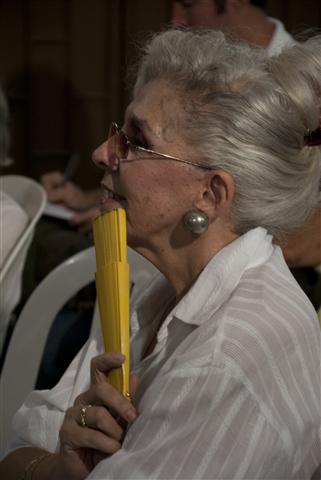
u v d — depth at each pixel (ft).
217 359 4.09
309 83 4.64
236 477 4.00
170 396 4.13
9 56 16.88
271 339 4.26
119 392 4.61
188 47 4.72
